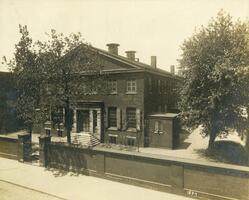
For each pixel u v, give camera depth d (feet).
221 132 75.36
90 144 90.33
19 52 74.43
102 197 41.88
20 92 79.71
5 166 60.59
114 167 49.90
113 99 96.89
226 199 38.01
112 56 95.66
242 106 69.05
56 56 70.18
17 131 124.98
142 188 45.68
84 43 74.02
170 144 87.45
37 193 44.11
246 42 63.82
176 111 119.34
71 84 71.10
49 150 59.57
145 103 92.38
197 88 73.41
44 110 71.36
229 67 63.41
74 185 47.62
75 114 101.81
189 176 41.37
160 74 105.70
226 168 37.86
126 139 94.58
